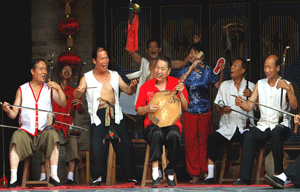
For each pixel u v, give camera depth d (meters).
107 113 10.61
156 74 10.09
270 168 11.57
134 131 13.77
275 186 8.60
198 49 12.05
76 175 12.05
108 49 13.90
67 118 12.02
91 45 13.41
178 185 10.27
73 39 13.44
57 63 13.47
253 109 11.71
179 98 10.10
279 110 10.26
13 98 12.95
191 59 12.09
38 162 12.84
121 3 13.84
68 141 11.85
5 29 12.96
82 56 13.41
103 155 10.55
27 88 10.64
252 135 10.73
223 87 11.95
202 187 9.11
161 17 13.87
